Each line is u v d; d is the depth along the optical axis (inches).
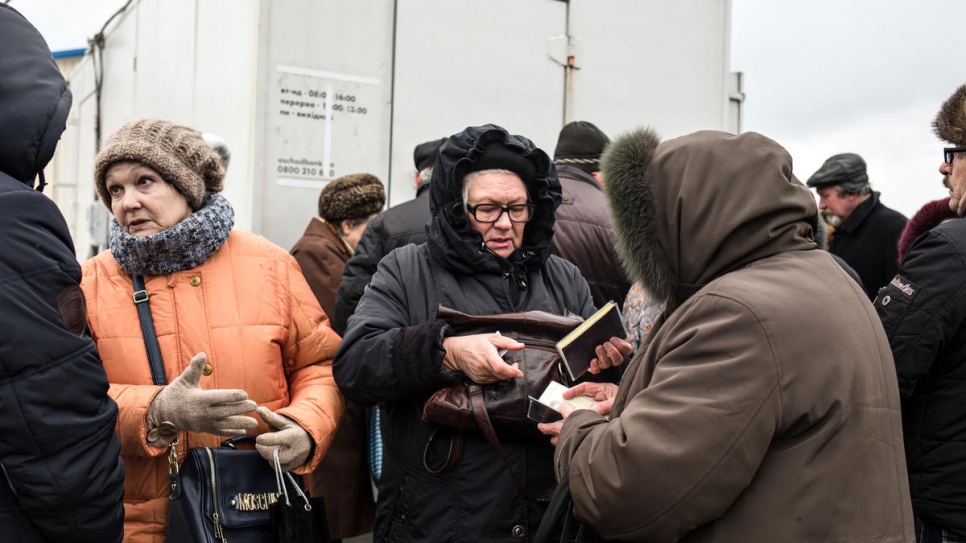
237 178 138.3
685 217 58.8
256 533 73.8
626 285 114.5
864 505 51.9
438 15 149.9
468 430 74.2
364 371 77.1
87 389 57.5
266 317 81.0
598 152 124.4
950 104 94.7
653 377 56.6
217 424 70.5
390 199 145.6
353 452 129.4
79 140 260.8
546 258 84.8
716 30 183.8
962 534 84.9
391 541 79.0
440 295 81.2
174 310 77.4
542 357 76.1
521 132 159.2
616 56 169.3
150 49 186.9
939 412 86.2
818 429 52.4
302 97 136.8
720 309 54.0
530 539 74.9
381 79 144.4
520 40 158.9
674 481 52.1
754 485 52.7
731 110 190.4
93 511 57.8
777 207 56.9
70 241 60.2
